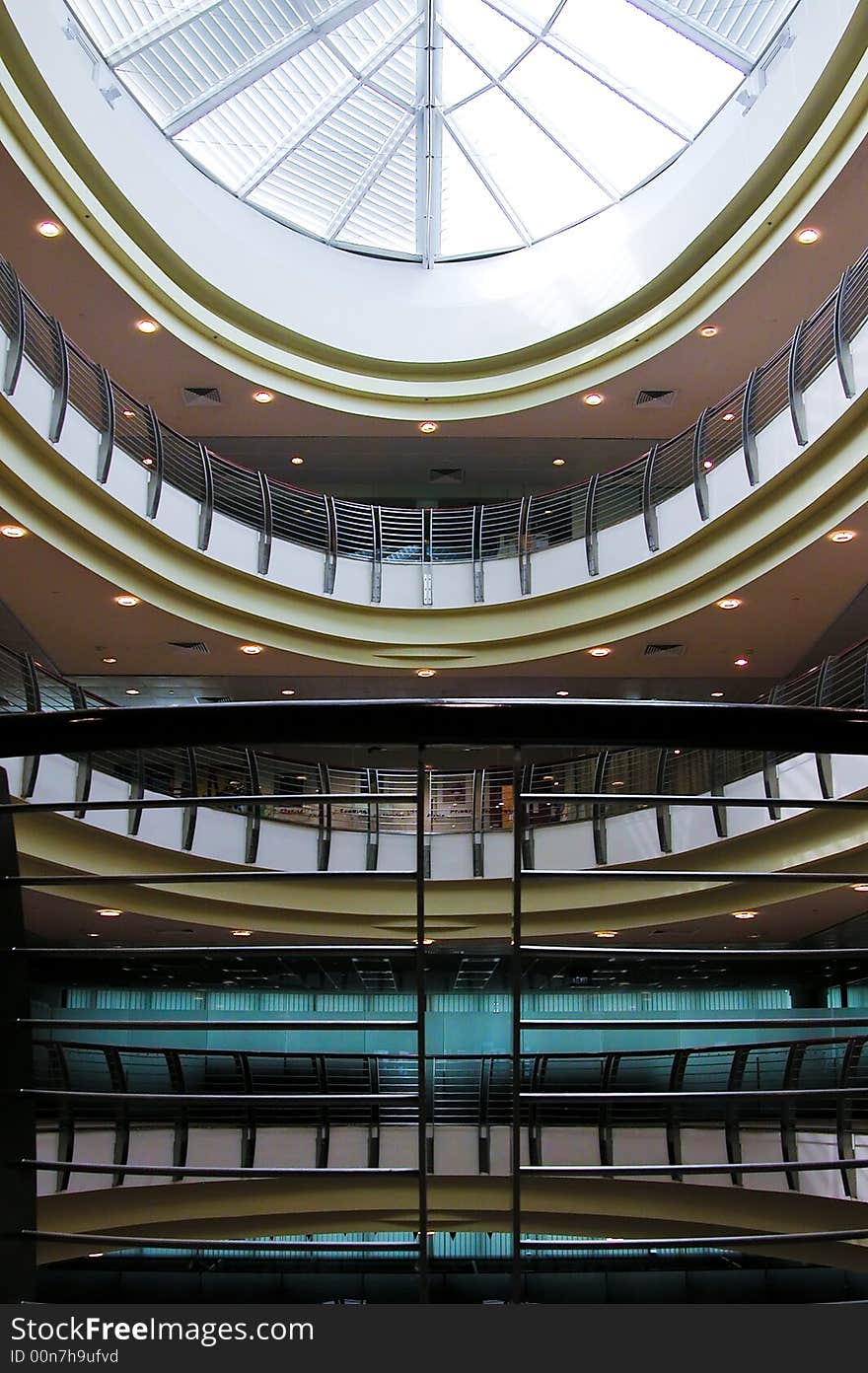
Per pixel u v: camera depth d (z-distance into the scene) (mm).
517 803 1734
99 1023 1927
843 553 12836
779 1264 16906
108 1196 11539
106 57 14039
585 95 16047
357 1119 12984
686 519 14719
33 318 14086
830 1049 16375
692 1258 17047
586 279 17047
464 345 17719
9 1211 1851
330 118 16344
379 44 15562
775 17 13680
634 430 18203
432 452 19031
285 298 16984
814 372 13664
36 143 12422
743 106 14289
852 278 12023
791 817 12688
